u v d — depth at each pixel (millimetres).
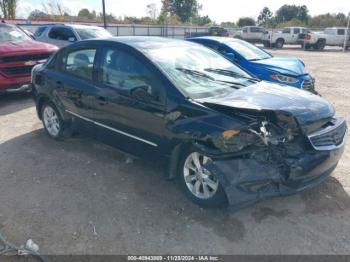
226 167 3156
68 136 5375
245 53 8398
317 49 29484
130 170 4453
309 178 3383
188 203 3689
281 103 3531
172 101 3611
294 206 3641
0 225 3322
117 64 4262
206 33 34594
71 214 3504
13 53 7551
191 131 3396
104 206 3645
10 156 4914
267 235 3189
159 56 4082
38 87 5512
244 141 3150
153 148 3912
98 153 4996
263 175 3158
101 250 2994
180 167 3715
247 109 3238
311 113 3447
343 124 3811
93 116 4598
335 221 3398
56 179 4234
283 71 7516
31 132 5922
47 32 12547
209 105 3439
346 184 4098
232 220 3404
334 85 11031
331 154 3441
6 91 7652
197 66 4281
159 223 3357
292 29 30953
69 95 4891
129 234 3199
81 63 4797
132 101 3971
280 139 3256
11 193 3916
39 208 3613
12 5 29922
